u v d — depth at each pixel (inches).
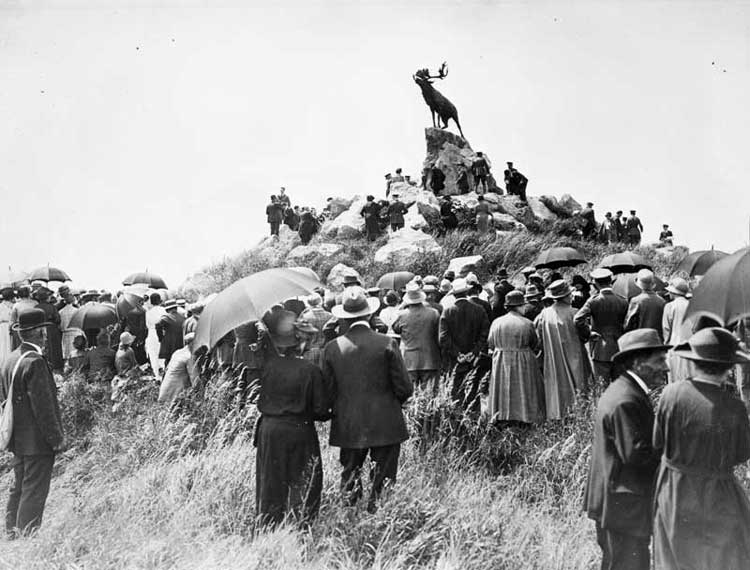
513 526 172.7
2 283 400.8
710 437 123.7
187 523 180.7
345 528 165.3
